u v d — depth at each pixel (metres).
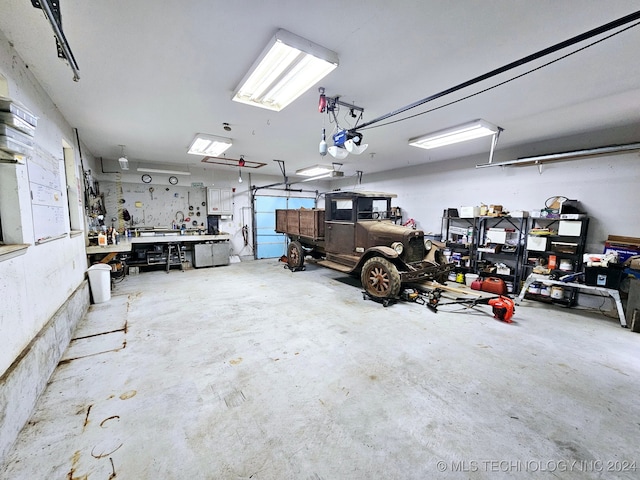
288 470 1.45
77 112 3.32
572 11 1.67
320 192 10.30
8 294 1.73
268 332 3.18
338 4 1.62
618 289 3.56
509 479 1.41
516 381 2.26
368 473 1.43
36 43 1.99
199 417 1.82
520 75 2.39
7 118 1.70
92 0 1.55
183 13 1.68
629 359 2.64
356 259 4.98
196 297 4.55
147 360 2.53
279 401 1.99
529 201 4.93
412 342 2.95
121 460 1.49
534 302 4.46
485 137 4.43
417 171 7.04
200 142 4.79
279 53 2.06
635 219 3.84
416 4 1.61
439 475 1.43
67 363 2.46
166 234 7.12
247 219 8.72
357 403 1.98
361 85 2.66
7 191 1.95
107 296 4.28
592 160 4.16
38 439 1.62
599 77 2.44
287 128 4.03
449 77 2.51
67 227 3.22
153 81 2.59
